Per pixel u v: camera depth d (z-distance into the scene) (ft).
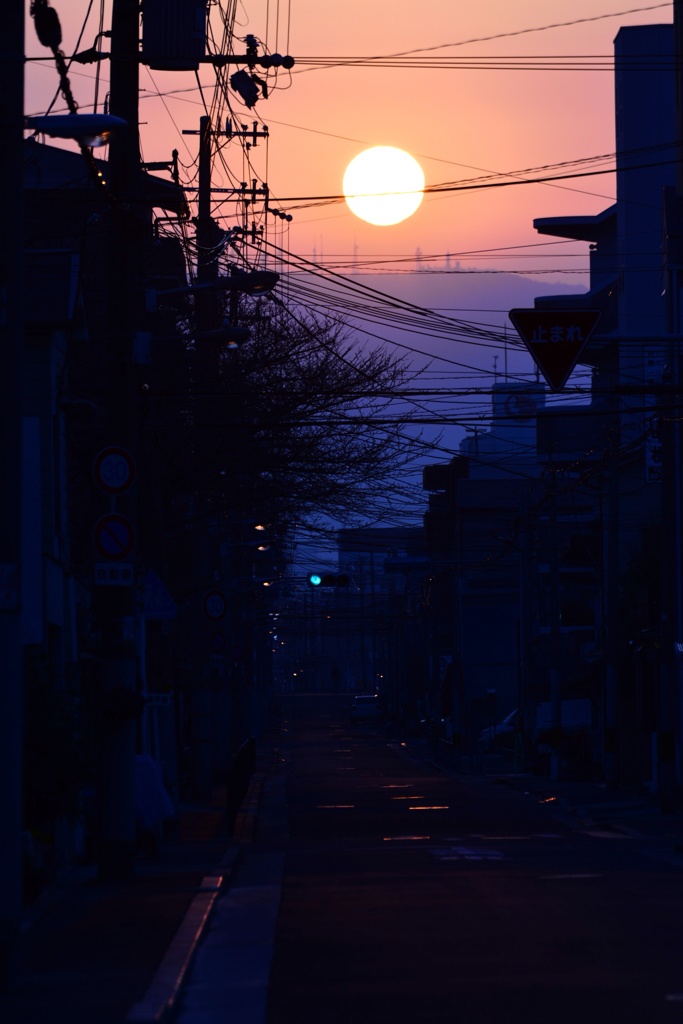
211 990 78.48
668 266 300.20
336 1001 73.92
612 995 73.56
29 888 122.31
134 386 146.51
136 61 145.69
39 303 163.22
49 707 132.16
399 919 104.27
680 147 351.05
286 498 243.81
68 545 175.32
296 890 127.54
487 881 131.03
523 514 449.89
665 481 263.90
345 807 286.25
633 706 384.27
